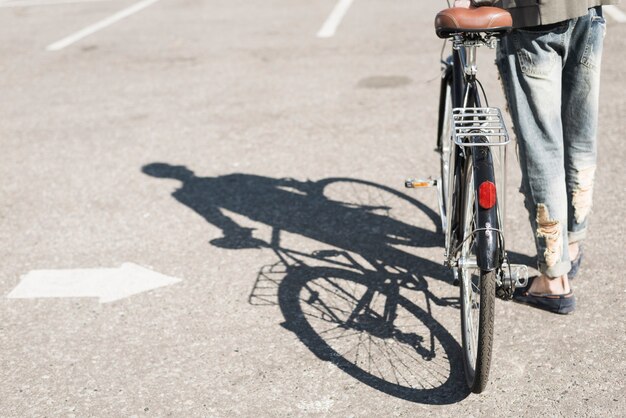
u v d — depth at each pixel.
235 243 4.63
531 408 3.12
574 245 3.91
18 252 4.74
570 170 3.70
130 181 5.68
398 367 3.42
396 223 4.72
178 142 6.37
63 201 5.43
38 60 9.41
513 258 4.22
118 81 8.26
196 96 7.52
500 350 3.47
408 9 10.55
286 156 5.90
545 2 3.12
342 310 3.86
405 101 6.90
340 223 4.78
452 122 3.10
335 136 6.21
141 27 10.86
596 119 3.58
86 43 10.11
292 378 3.40
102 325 3.91
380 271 4.19
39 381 3.51
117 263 4.52
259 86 7.69
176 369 3.52
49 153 6.34
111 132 6.71
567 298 3.64
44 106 7.58
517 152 3.50
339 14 10.62
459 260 3.24
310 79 7.77
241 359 3.55
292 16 10.76
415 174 5.40
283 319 3.82
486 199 2.93
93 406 3.32
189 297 4.10
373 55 8.44
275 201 5.16
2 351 3.74
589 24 3.31
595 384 3.22
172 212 5.12
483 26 3.01
